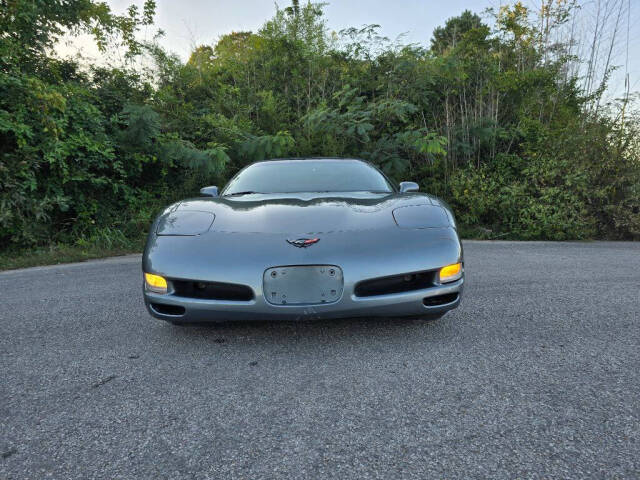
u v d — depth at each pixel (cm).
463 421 142
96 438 139
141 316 272
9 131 559
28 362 202
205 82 930
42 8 616
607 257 461
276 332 232
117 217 668
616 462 119
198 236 214
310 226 212
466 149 771
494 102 838
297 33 988
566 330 228
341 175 312
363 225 214
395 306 204
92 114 632
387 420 144
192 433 140
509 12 894
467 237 670
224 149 695
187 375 184
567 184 631
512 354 197
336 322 245
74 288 360
